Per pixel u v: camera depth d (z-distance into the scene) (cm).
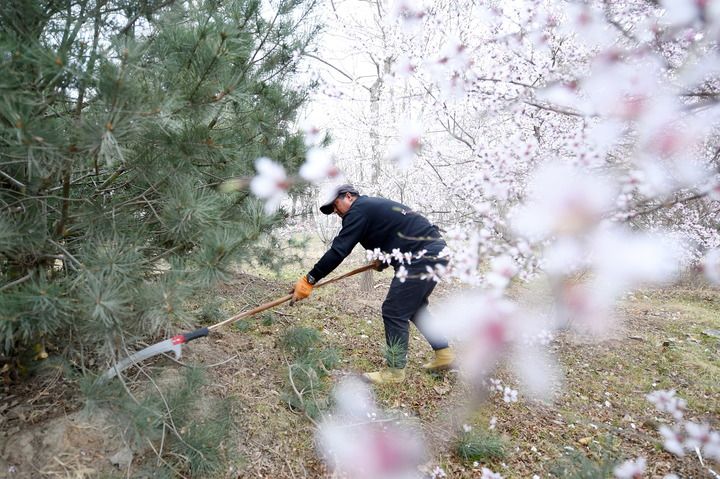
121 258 188
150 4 213
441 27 278
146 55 216
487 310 124
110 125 155
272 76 336
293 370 287
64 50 167
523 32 255
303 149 309
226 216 278
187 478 207
